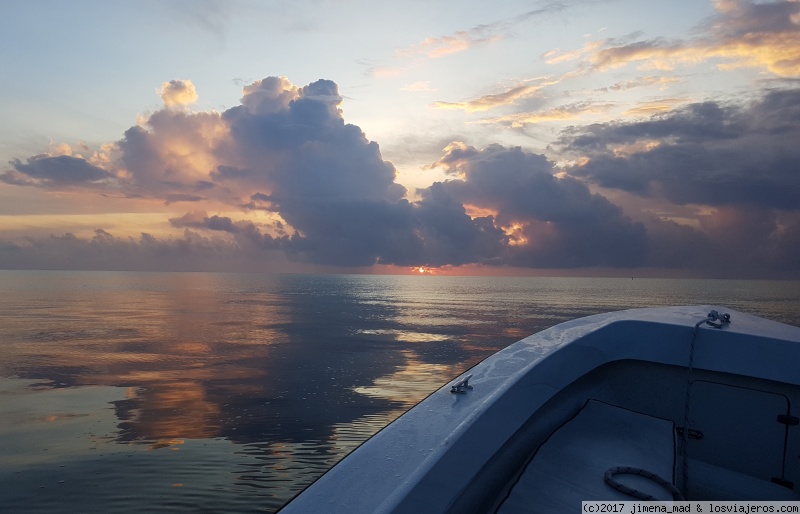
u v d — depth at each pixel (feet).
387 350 155.22
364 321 261.24
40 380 108.37
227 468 54.65
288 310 336.49
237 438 65.92
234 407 83.25
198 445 62.90
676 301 415.85
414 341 178.60
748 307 345.51
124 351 150.82
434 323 250.37
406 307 374.43
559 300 459.73
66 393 95.76
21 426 72.95
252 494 47.75
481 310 344.69
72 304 375.25
